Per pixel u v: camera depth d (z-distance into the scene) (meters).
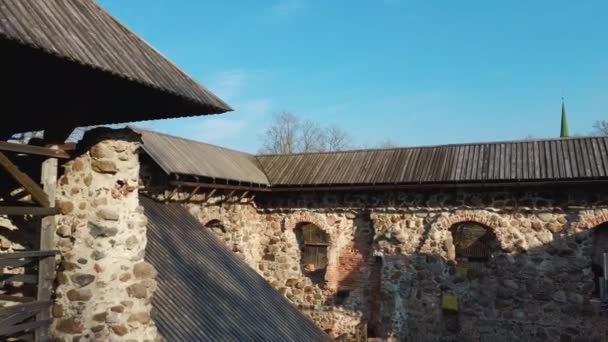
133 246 5.20
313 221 13.14
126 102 5.07
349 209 12.80
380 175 12.14
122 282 5.03
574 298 10.49
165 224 8.93
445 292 11.58
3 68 4.13
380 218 12.38
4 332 4.16
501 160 11.26
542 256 10.84
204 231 9.53
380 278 12.30
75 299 4.72
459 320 11.45
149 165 10.13
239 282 8.36
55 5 4.34
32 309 4.44
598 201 10.44
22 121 5.43
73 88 4.62
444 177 11.30
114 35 4.70
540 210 10.92
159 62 4.97
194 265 8.08
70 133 5.05
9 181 5.08
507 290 11.07
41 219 4.69
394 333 11.95
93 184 4.92
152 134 10.90
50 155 4.68
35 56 3.84
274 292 8.73
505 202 11.21
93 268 4.82
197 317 6.79
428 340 11.63
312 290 13.09
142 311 5.18
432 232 11.76
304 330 8.06
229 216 12.30
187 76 5.20
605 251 11.10
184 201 10.62
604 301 10.23
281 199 13.53
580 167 10.30
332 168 13.06
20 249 4.96
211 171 11.09
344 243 12.87
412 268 11.92
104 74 4.12
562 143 11.17
